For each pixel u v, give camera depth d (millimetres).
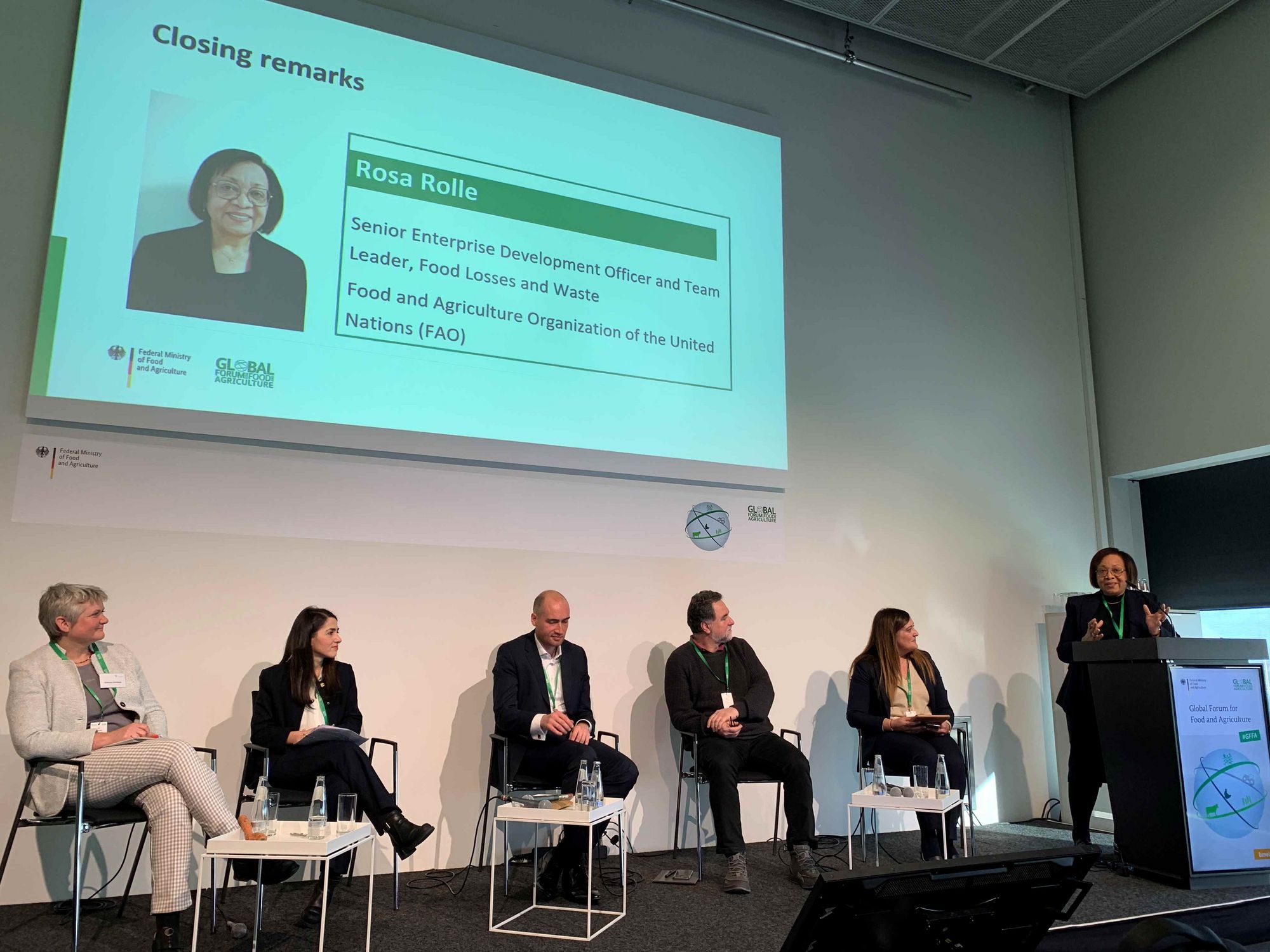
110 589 3449
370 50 4160
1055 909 1708
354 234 3988
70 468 3449
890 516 5148
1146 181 5805
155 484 3562
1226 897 3348
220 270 3729
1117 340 5910
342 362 3887
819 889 1476
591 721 3785
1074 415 5906
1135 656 3688
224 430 3646
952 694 5129
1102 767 4035
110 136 3627
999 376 5684
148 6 3762
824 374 5117
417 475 4004
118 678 3043
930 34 5512
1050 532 5648
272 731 3162
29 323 3482
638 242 4625
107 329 3523
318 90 4023
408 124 4184
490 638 4027
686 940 2828
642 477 4473
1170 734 3555
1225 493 5430
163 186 3682
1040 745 5324
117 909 3143
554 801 3021
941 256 5641
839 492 5023
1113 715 3779
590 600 4266
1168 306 5617
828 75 5488
